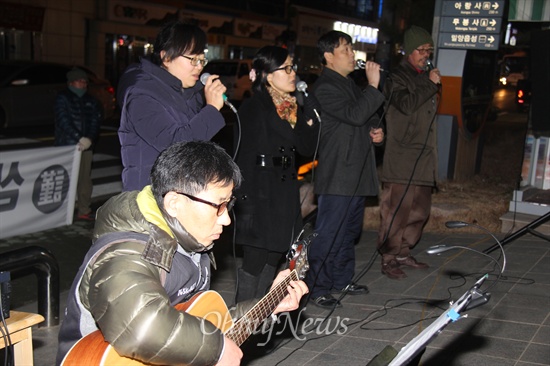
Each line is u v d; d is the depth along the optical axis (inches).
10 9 803.4
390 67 386.6
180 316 79.3
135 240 82.9
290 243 169.3
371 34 1579.7
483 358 153.6
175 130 130.0
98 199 358.0
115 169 432.1
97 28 919.0
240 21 1206.3
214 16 1141.1
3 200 272.7
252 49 1268.5
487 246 251.1
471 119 350.9
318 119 180.1
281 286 106.1
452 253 245.0
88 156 310.2
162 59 137.2
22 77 594.6
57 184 294.4
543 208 268.1
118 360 82.1
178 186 83.1
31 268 185.3
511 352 156.4
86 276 83.7
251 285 168.9
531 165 293.3
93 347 83.0
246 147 168.1
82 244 275.3
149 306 77.2
